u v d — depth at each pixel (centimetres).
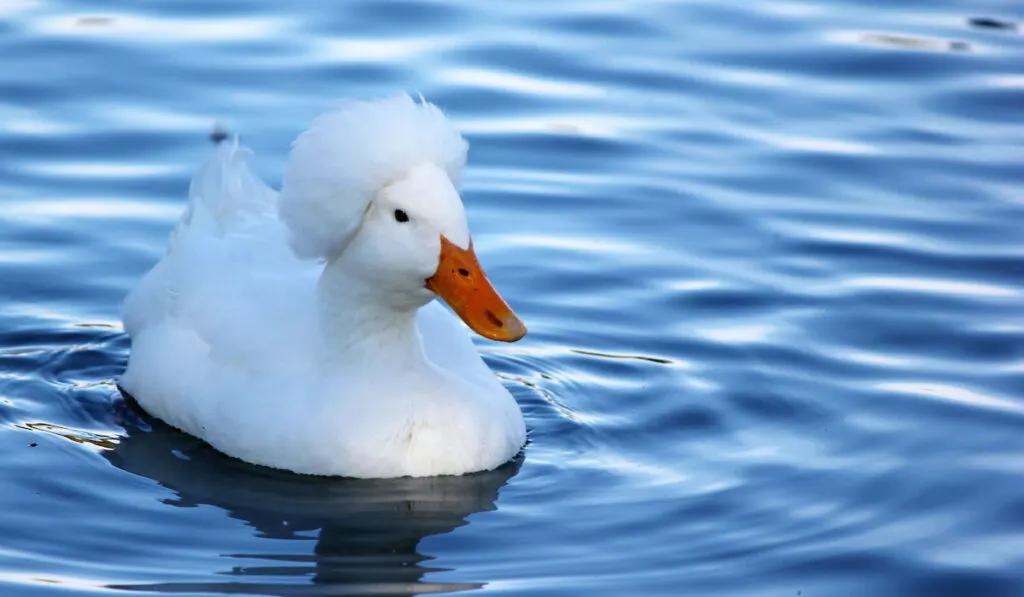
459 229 1113
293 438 1183
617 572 1035
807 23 2100
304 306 1236
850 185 1708
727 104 1877
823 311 1459
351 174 1103
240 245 1296
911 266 1545
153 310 1328
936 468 1185
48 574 1020
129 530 1087
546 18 2075
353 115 1116
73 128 1753
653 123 1827
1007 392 1311
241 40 1973
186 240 1335
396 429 1177
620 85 1911
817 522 1106
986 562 1051
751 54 2000
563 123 1812
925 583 1026
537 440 1251
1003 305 1468
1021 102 1889
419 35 2005
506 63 1942
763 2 2166
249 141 1717
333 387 1188
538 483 1173
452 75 1898
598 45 2009
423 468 1180
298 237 1148
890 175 1728
